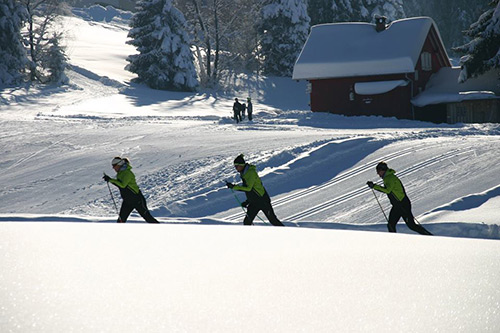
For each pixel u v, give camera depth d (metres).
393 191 36.72
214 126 126.25
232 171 78.50
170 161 87.31
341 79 172.25
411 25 172.75
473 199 49.31
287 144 93.62
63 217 36.22
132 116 151.12
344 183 68.88
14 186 80.12
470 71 160.12
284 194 66.19
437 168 71.38
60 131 119.62
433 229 38.88
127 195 36.47
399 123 136.00
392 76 168.25
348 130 117.69
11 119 140.62
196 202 65.44
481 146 81.88
